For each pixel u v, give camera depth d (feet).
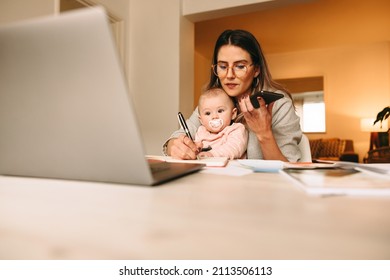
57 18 1.09
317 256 0.57
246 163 2.08
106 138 1.22
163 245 0.62
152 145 8.88
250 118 3.21
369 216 0.83
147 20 8.96
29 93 1.27
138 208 0.92
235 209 0.91
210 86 4.74
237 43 4.02
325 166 2.01
